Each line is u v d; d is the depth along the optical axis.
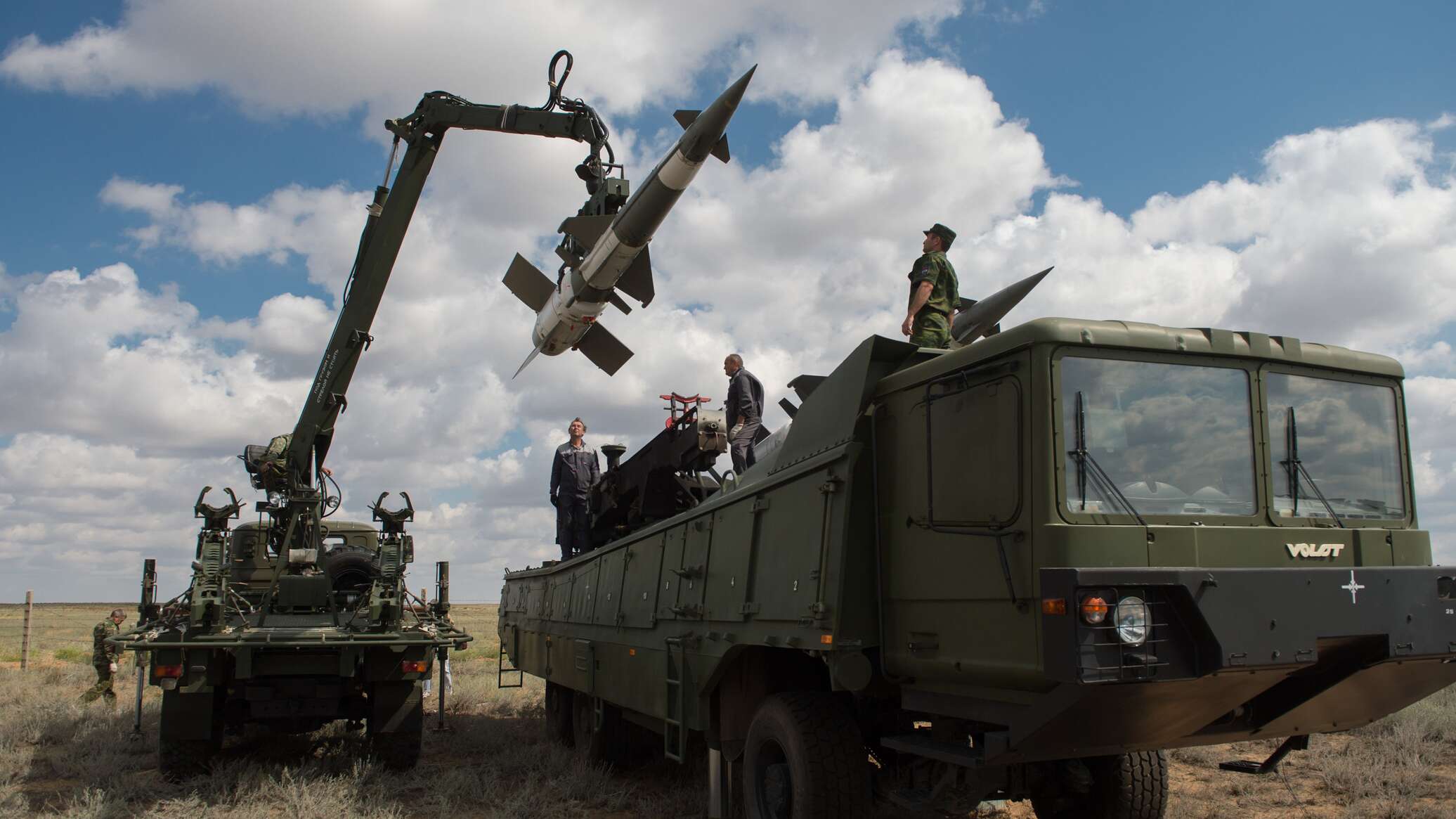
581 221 12.74
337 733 12.51
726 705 7.17
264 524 12.10
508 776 9.90
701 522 7.87
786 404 8.20
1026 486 4.55
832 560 5.66
